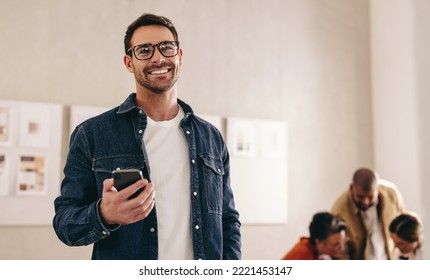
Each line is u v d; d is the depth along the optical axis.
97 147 1.55
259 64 4.98
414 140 4.79
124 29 4.52
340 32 5.35
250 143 4.82
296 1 5.21
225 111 4.79
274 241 4.82
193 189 1.58
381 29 5.28
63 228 1.44
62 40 4.33
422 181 4.66
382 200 3.70
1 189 4.03
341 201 3.72
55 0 4.35
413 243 3.19
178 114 1.68
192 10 4.78
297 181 4.99
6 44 4.18
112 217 1.33
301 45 5.18
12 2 4.23
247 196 4.75
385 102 5.19
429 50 4.82
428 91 4.82
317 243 3.31
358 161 5.26
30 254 4.07
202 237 1.56
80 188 1.53
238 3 4.97
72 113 4.26
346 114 5.27
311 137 5.10
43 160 4.16
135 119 1.60
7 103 4.12
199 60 4.75
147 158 1.56
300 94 5.11
